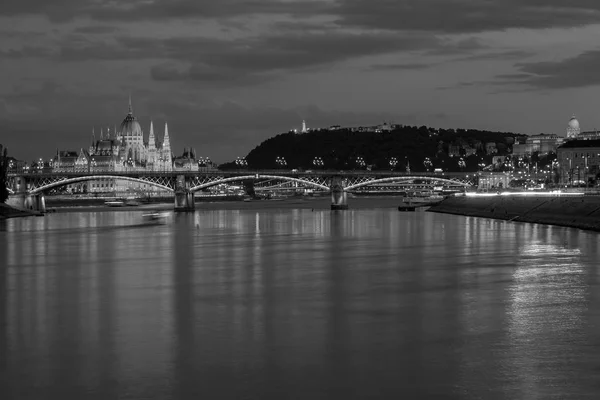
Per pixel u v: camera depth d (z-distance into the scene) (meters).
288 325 74.06
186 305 84.62
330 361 61.91
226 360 62.38
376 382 56.91
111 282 102.25
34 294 92.75
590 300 85.25
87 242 167.38
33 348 66.38
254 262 123.81
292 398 54.03
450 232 183.25
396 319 76.31
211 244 159.50
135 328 73.25
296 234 187.12
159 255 136.75
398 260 123.88
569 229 186.25
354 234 183.62
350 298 88.06
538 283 97.19
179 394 54.88
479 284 97.00
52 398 54.47
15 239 177.38
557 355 62.94
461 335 69.62
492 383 56.41
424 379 57.41
